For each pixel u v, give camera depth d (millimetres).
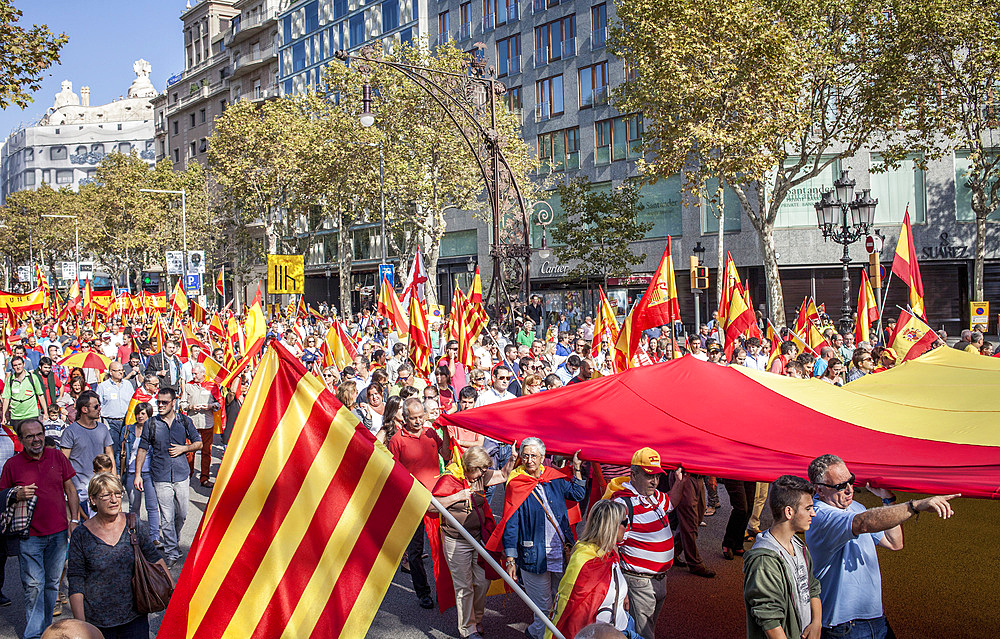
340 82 40188
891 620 6543
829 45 24750
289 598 4137
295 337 18844
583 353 14758
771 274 26672
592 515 5391
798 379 8195
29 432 7012
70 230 79375
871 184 34219
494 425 7547
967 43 23719
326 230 64688
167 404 8828
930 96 24594
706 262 37812
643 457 6008
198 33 90062
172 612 4070
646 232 40188
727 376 8000
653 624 6148
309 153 44031
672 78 23078
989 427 6316
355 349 16156
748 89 23250
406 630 7211
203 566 4133
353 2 61969
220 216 64312
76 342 21703
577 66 43375
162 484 8766
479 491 7043
